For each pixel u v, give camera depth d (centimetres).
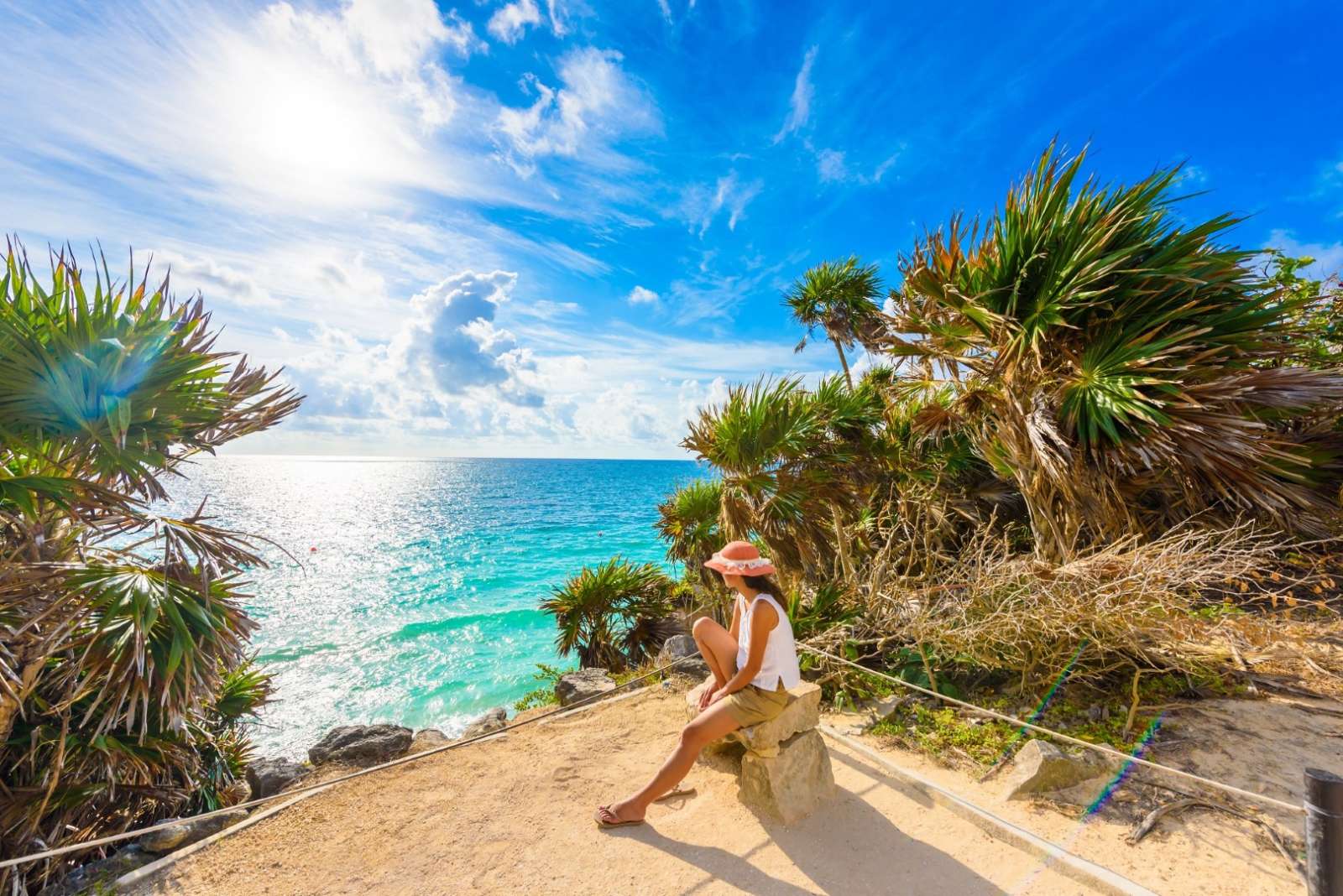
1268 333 452
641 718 420
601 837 279
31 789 363
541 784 330
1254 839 242
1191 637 361
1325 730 315
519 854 267
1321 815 181
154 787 427
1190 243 441
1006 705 394
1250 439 406
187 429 427
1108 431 429
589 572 1003
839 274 1477
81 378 360
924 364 625
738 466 645
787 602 534
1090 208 465
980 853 255
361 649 1633
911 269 573
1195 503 482
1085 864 236
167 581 388
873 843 266
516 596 2308
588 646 998
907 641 469
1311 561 462
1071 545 452
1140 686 385
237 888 250
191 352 407
